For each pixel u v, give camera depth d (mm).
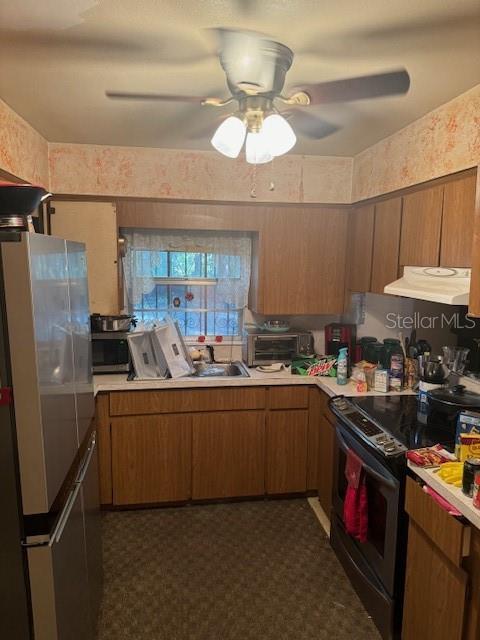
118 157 2891
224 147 1551
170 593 2129
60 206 2850
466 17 1354
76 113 2240
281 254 3078
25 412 1234
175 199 2971
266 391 2855
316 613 2014
